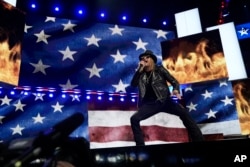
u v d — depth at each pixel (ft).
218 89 24.67
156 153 7.42
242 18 28.63
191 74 24.18
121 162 7.41
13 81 17.74
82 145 2.72
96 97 21.03
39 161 4.40
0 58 17.40
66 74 20.62
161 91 15.06
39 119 18.58
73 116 2.45
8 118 17.74
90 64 21.76
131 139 20.70
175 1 27.09
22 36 19.15
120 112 21.27
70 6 23.16
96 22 23.66
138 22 25.31
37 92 19.29
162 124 22.34
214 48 24.45
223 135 23.04
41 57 20.26
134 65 23.24
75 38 22.13
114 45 23.29
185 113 14.85
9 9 18.71
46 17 21.76
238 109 23.76
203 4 27.94
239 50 24.98
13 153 2.39
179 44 25.04
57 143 2.29
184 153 7.17
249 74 25.70
